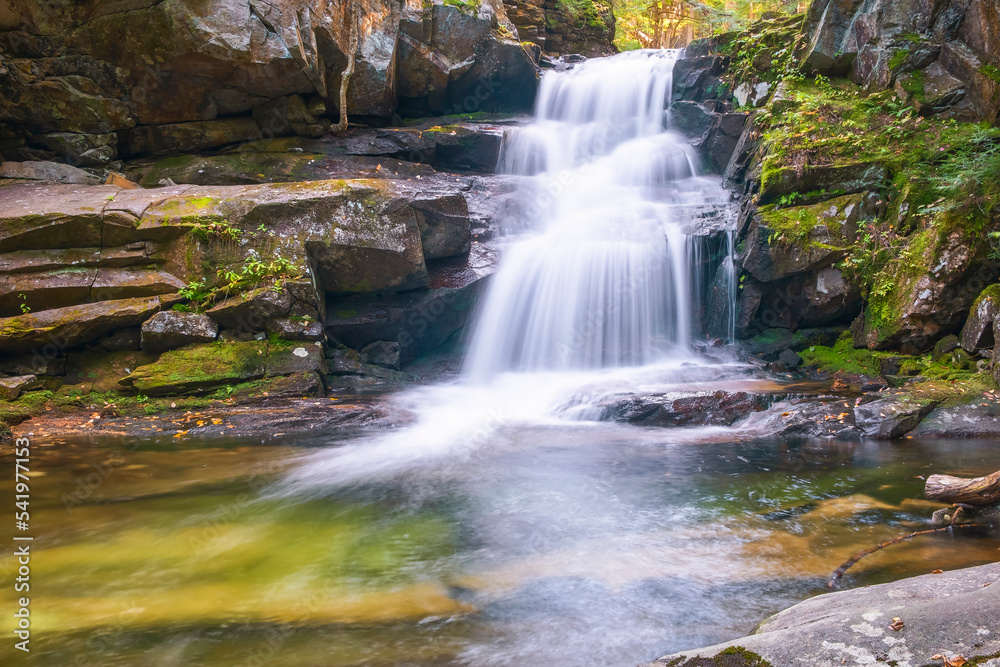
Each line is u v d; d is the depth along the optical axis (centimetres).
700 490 486
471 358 985
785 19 1252
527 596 321
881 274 873
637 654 268
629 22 2297
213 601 316
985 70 909
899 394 697
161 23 951
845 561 354
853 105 998
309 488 496
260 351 797
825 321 952
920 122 937
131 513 440
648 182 1248
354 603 314
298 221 850
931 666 201
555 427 698
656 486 496
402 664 260
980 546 373
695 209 1081
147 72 1004
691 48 1334
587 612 304
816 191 949
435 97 1352
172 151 1081
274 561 364
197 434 661
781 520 421
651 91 1375
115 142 1044
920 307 813
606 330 998
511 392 855
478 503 462
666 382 838
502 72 1388
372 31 1191
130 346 784
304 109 1123
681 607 307
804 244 917
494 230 1082
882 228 897
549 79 1455
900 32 1003
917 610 226
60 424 686
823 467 543
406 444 628
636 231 1038
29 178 938
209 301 799
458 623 294
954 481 418
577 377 920
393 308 925
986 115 906
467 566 357
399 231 896
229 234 816
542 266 1000
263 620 297
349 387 866
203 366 769
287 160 1098
